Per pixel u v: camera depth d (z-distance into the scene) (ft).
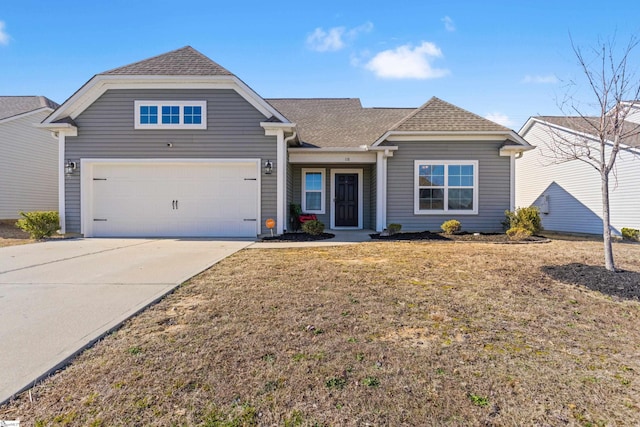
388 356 8.47
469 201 36.70
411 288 14.46
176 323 10.54
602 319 11.11
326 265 19.16
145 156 33.99
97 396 6.77
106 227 34.40
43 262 20.56
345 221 43.70
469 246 26.94
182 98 33.96
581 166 43.27
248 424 6.03
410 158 36.78
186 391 6.95
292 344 9.07
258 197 34.19
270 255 22.75
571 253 23.06
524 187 54.90
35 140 52.37
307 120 47.60
